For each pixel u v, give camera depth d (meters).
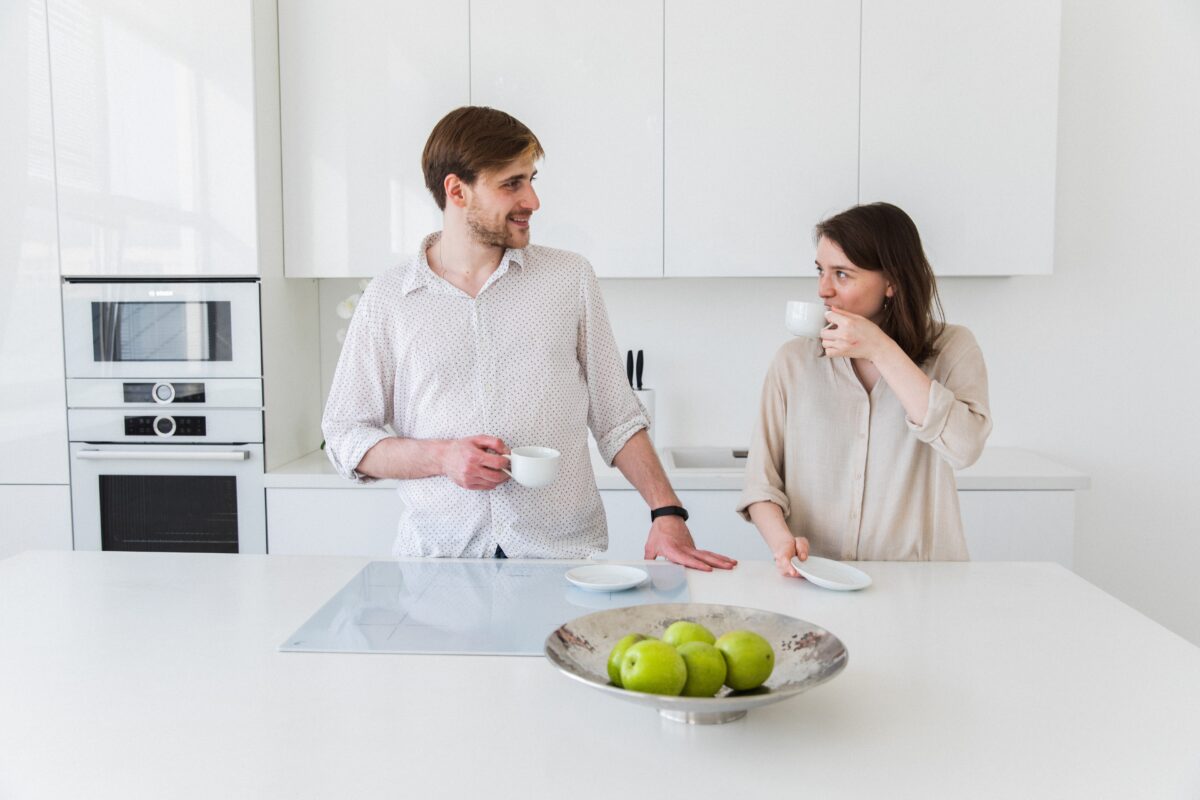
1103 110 3.08
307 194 2.94
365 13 2.87
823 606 1.47
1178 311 3.14
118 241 2.82
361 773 0.96
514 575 1.65
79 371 2.87
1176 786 0.94
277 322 2.94
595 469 2.89
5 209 2.83
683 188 2.87
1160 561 3.22
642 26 2.83
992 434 3.21
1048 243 2.83
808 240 2.87
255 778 0.95
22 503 2.91
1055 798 0.92
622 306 3.26
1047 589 1.56
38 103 2.80
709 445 3.29
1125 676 1.21
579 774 0.96
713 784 0.94
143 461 2.88
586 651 1.16
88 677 1.21
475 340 1.82
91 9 2.76
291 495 2.84
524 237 1.81
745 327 3.25
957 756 1.00
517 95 2.87
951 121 2.81
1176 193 3.10
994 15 2.78
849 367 1.77
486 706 1.12
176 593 1.56
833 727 1.06
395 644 1.32
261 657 1.27
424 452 1.71
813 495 1.80
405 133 2.89
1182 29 3.04
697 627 1.10
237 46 2.73
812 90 2.82
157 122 2.78
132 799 0.92
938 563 1.71
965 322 3.18
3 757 1.00
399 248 2.93
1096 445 3.20
